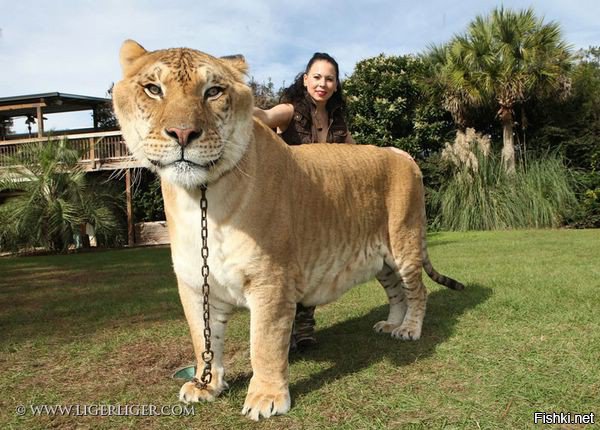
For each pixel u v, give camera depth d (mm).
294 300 3240
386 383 3438
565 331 4359
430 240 14266
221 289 3193
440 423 2830
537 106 21469
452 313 5191
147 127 2859
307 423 2898
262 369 3100
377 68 21406
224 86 2902
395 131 21750
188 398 3232
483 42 19656
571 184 18672
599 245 10914
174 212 3129
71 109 26797
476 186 18062
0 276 10266
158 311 6031
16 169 18016
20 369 4000
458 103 20625
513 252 10203
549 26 19641
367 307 5844
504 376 3445
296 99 4902
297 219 3459
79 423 3004
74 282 8930
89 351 4449
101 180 20688
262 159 3217
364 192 4113
